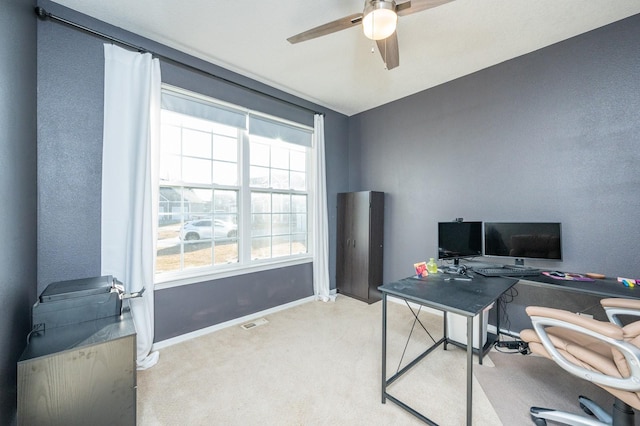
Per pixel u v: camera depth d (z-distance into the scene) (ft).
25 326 4.88
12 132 4.38
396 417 4.99
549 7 6.15
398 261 11.41
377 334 8.38
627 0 5.95
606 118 6.81
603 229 6.87
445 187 9.91
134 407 4.26
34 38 5.56
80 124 6.32
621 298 5.30
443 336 8.22
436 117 10.14
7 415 3.97
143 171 6.86
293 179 11.56
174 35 7.16
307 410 5.17
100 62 6.56
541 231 7.41
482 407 5.20
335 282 12.80
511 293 8.27
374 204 11.39
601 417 4.58
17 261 4.53
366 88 10.34
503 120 8.50
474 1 5.95
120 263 6.66
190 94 8.11
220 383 5.98
